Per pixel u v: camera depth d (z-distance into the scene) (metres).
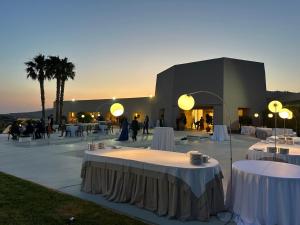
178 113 28.42
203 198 3.97
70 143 14.31
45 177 6.68
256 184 3.80
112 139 16.72
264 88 27.89
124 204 4.66
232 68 25.72
